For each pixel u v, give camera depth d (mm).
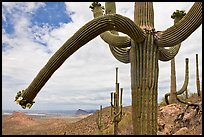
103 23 3166
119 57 4418
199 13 3662
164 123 10352
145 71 3777
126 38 4062
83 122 24156
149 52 3801
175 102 13023
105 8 4957
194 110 10195
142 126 3707
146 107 3719
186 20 3738
